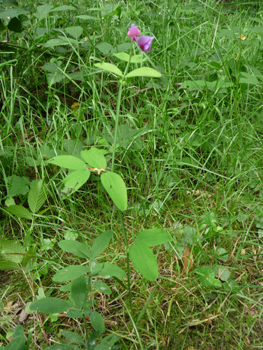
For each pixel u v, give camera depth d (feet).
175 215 2.45
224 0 6.27
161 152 2.84
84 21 4.10
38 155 2.55
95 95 3.19
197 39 4.40
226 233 2.10
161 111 2.96
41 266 2.00
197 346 1.73
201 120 3.07
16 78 3.32
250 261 2.17
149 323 1.81
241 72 3.22
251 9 6.01
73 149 2.52
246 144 2.92
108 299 1.93
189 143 2.82
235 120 3.10
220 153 2.81
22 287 2.01
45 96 3.52
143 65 3.54
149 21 4.55
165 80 3.42
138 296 1.94
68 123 2.77
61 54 3.61
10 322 1.84
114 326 1.80
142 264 1.39
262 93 3.28
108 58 3.37
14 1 3.07
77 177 1.45
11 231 2.36
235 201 2.44
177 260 2.06
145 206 2.48
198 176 2.69
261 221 2.37
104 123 2.77
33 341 1.75
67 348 1.46
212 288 1.92
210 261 2.11
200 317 1.85
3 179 2.55
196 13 5.10
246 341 1.75
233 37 3.92
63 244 1.52
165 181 2.63
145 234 1.50
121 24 3.69
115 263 2.08
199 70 3.74
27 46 3.49
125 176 2.74
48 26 3.74
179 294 1.93
